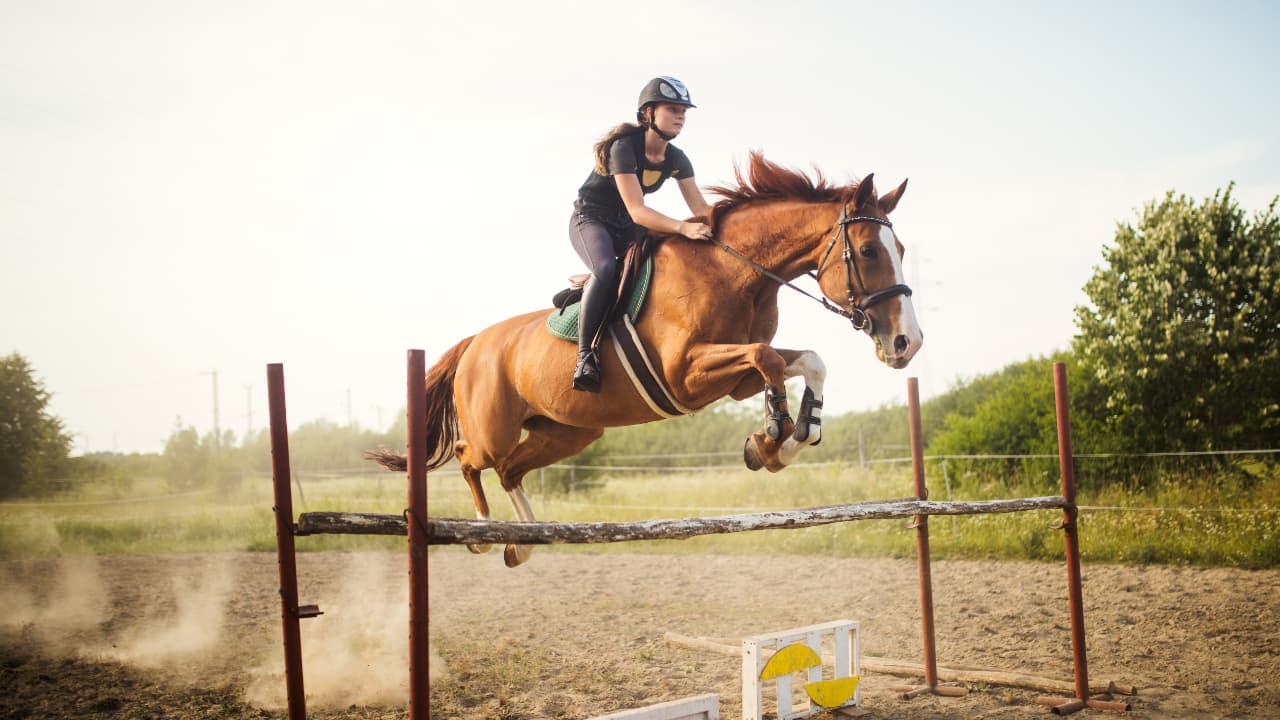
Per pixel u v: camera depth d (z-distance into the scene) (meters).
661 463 23.52
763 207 4.34
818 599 8.87
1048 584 9.09
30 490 22.80
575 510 15.74
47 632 7.64
